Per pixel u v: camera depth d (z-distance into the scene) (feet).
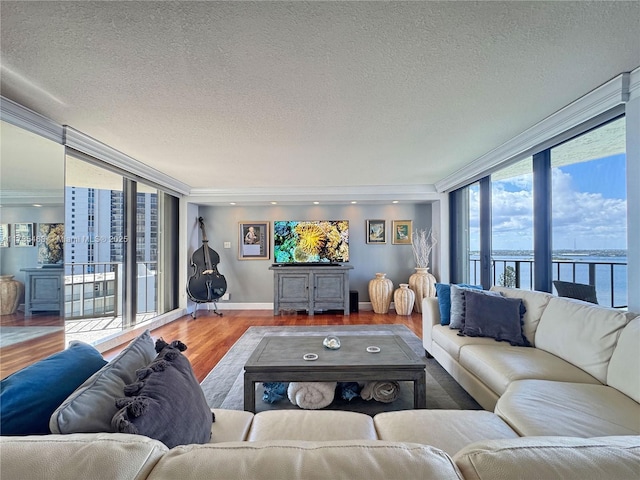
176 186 15.38
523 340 7.76
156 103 6.95
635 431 4.05
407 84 6.25
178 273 17.16
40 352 7.59
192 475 1.64
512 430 4.18
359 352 7.49
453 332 8.82
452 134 9.16
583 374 5.93
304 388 7.12
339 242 18.66
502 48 5.13
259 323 15.47
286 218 18.88
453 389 8.18
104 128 8.41
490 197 12.80
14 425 2.84
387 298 17.49
